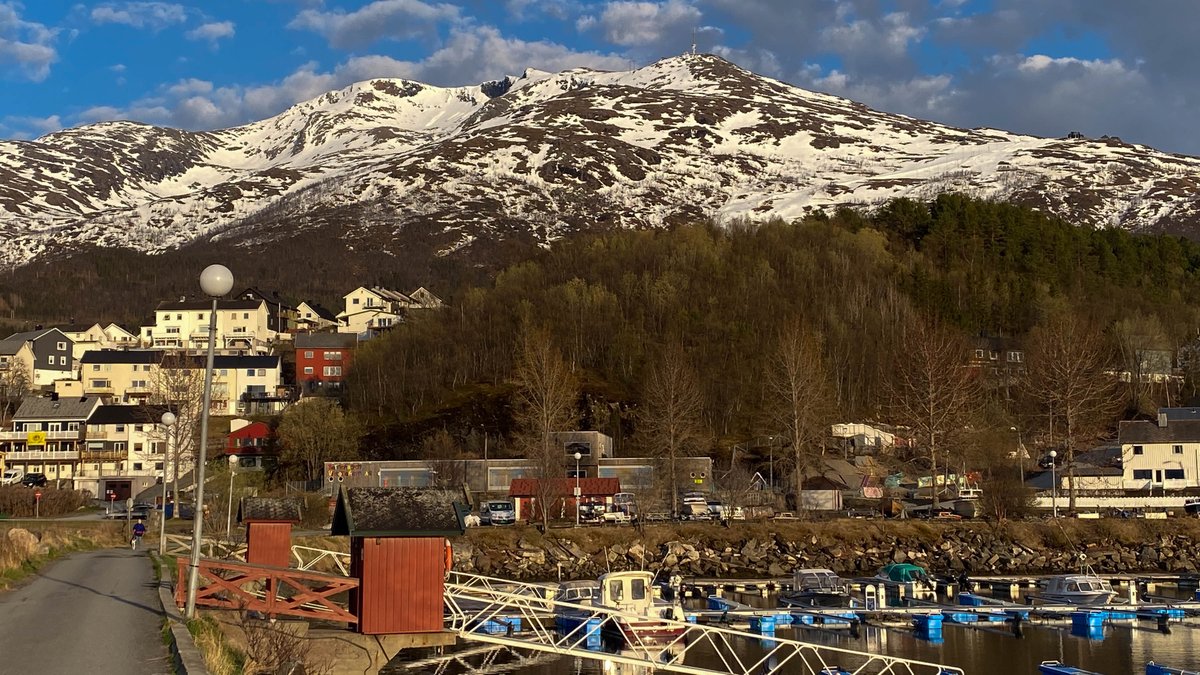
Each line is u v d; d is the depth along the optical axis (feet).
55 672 75.20
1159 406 497.05
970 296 613.93
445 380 495.41
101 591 129.59
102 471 466.29
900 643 180.55
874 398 478.59
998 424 406.41
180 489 392.06
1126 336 533.14
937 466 382.63
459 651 171.12
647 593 179.32
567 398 398.01
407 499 115.85
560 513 319.06
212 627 94.38
